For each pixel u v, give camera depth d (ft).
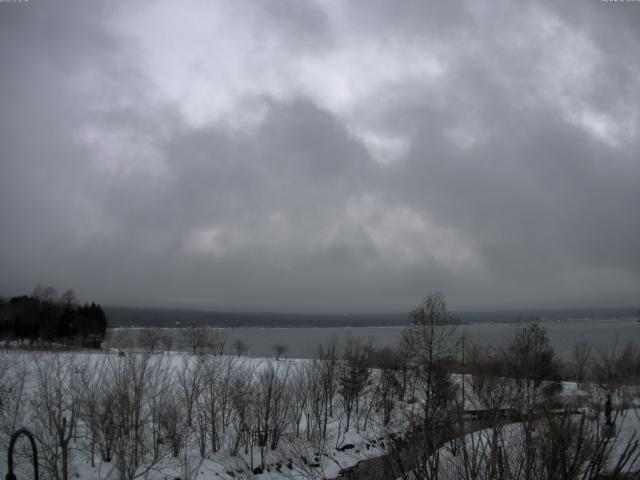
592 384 131.64
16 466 84.28
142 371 103.19
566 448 31.86
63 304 363.56
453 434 41.70
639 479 29.48
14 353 121.39
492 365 126.00
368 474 43.32
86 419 95.66
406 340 149.18
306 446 112.78
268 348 424.87
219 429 116.98
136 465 87.40
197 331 317.83
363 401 147.23
